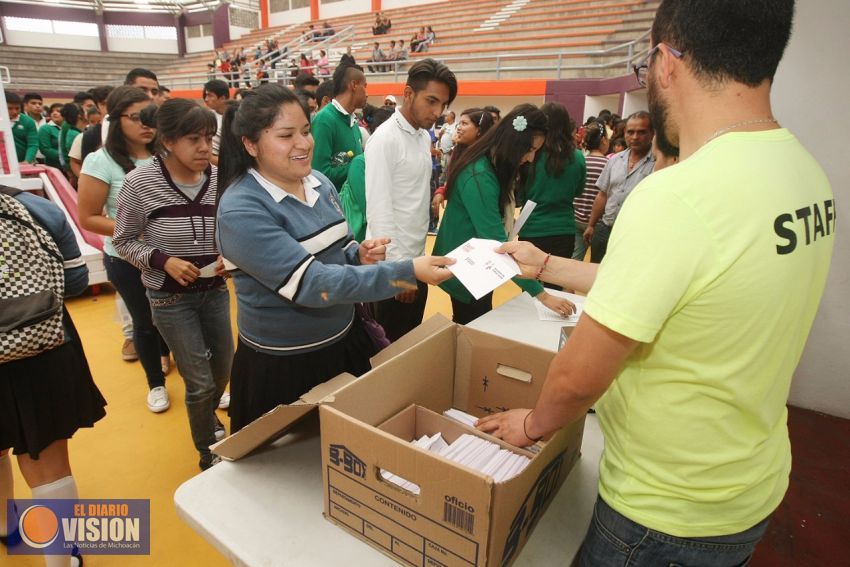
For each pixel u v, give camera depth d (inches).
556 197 112.0
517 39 488.4
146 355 91.7
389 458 28.9
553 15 533.6
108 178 80.9
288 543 32.4
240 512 34.6
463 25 589.0
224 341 78.0
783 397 26.6
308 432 43.5
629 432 27.0
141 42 881.5
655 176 24.1
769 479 27.1
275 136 43.3
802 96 82.2
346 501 32.4
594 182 139.6
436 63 73.4
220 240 44.8
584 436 43.7
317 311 50.2
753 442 25.8
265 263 42.4
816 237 24.1
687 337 23.6
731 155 22.8
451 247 74.7
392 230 75.2
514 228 70.1
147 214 67.5
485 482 25.3
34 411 48.6
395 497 29.6
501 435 35.2
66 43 836.0
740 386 23.9
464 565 28.0
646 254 22.4
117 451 83.9
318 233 48.0
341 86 108.0
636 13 464.1
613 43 408.5
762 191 22.3
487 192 67.9
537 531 33.7
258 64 626.8
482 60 440.1
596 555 29.7
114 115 79.5
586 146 150.1
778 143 23.8
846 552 66.1
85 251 146.3
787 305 23.3
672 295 22.3
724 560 27.7
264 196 45.0
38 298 45.6
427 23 633.6
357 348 57.4
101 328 129.2
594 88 356.2
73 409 51.7
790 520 70.7
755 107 24.2
